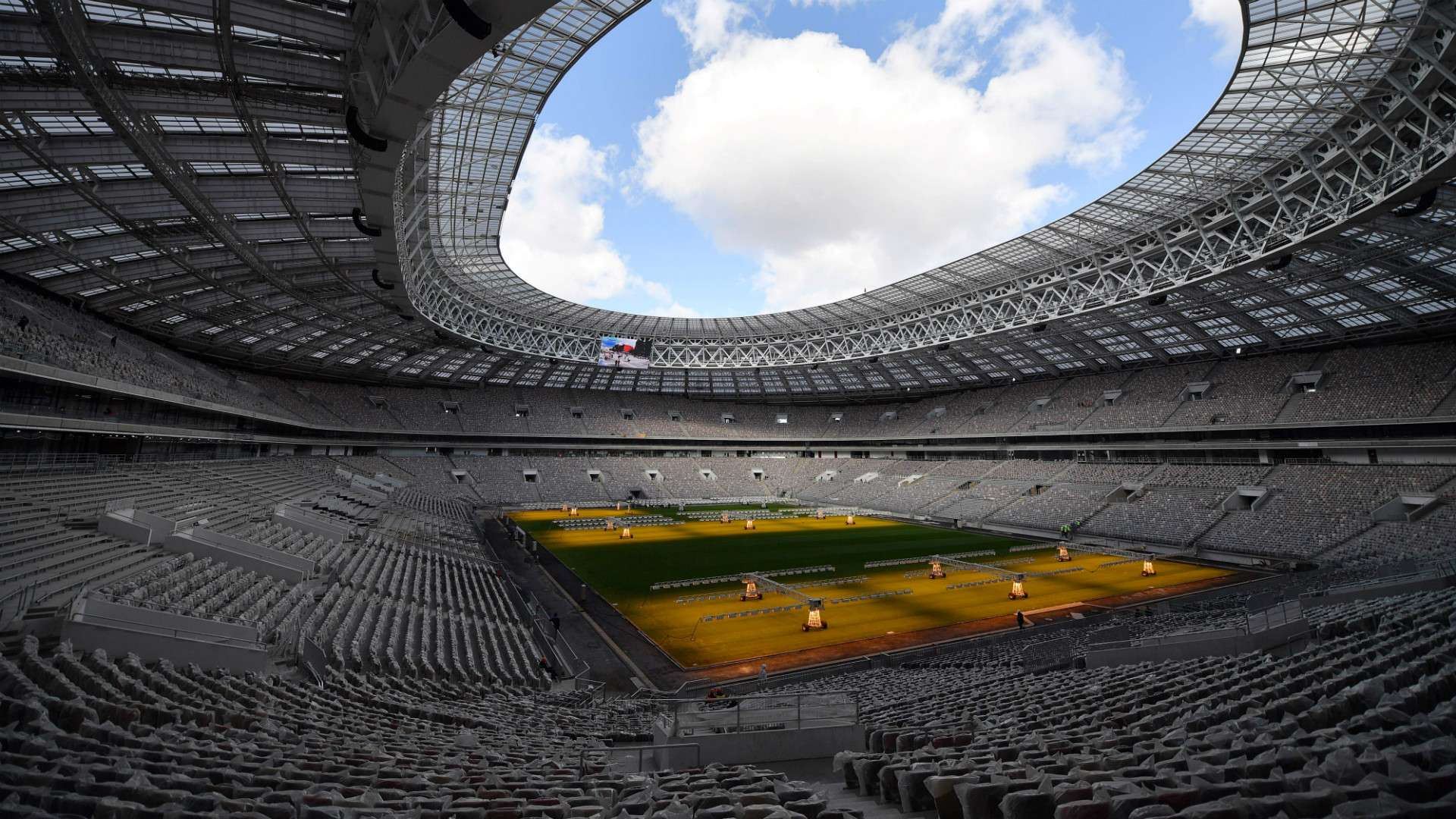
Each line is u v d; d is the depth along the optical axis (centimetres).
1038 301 4647
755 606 3034
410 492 6112
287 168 2427
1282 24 2123
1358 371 4500
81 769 530
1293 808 381
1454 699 571
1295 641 1565
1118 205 3425
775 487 8744
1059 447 6419
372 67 1761
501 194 3472
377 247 2920
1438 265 3372
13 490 2180
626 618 2847
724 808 495
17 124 1883
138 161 2153
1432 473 3775
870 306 5816
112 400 3200
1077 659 1803
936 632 2600
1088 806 412
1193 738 605
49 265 2753
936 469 7494
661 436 8744
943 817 528
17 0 1455
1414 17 1995
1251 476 4669
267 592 1984
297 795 509
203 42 1702
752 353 7144
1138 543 4506
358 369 6425
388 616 2152
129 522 2066
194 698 1005
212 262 3072
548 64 2427
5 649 1108
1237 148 2834
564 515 6656
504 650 2212
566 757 957
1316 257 3550
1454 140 2159
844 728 1163
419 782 631
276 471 4738
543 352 6569
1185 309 4703
